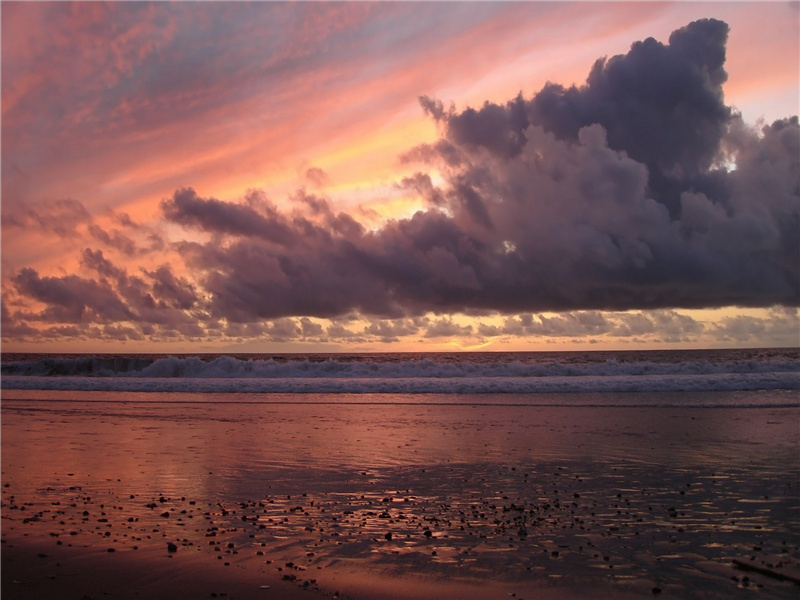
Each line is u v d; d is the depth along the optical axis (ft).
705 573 21.56
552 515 29.50
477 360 311.68
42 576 20.58
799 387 94.38
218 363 134.72
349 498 32.91
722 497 32.78
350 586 20.07
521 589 20.03
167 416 70.13
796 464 41.19
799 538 25.73
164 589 19.52
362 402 84.69
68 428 60.03
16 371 144.66
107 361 145.48
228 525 27.53
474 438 53.21
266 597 18.93
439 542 25.11
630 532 26.66
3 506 30.83
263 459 43.83
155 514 29.43
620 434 54.80
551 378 107.14
